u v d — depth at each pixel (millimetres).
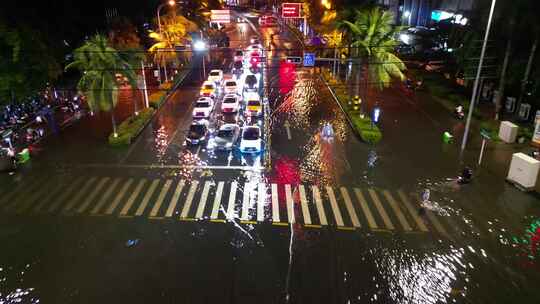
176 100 41938
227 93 41812
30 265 17578
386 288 16453
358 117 34562
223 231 20047
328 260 18000
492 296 16031
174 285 16531
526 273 17203
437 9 60562
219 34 70562
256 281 16781
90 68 27406
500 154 28344
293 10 51281
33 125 34000
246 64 56000
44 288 16344
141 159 27906
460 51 35438
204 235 19734
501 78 32906
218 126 34344
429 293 16219
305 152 29000
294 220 20969
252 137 29141
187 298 15875
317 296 16016
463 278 16984
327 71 50906
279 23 94750
